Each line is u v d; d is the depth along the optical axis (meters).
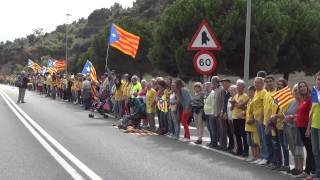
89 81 27.88
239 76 34.53
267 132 11.03
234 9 32.84
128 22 52.31
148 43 51.56
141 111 18.53
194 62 14.23
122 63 53.03
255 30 32.28
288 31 36.53
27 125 19.42
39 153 12.59
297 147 10.24
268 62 33.25
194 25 33.62
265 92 11.59
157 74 52.47
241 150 12.65
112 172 10.21
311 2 47.41
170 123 16.55
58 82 39.50
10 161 11.40
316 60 38.03
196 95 15.01
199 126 14.85
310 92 10.05
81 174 9.96
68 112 26.22
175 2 36.59
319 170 9.74
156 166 10.98
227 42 32.06
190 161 11.70
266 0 38.47
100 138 15.73
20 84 34.31
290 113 10.42
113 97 23.06
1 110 27.25
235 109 12.52
